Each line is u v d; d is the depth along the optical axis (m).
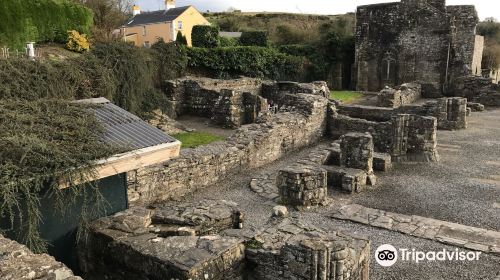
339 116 18.59
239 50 30.23
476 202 11.12
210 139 18.12
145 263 6.19
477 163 14.89
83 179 6.61
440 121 21.00
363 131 17.02
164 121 19.50
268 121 15.91
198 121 22.38
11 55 13.05
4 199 5.85
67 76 13.95
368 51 36.69
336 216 10.05
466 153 16.31
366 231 9.29
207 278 5.92
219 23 55.84
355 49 37.38
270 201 11.11
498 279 7.32
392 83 36.06
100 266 6.95
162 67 23.22
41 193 6.73
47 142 6.69
